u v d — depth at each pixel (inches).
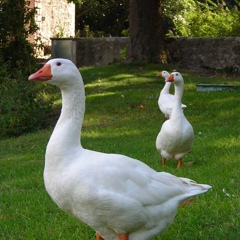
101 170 75.4
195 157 156.5
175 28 538.9
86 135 209.5
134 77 324.2
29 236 100.7
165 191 79.0
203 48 381.1
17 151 200.8
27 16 369.7
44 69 79.4
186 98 256.4
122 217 75.9
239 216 101.0
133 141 189.3
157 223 79.6
